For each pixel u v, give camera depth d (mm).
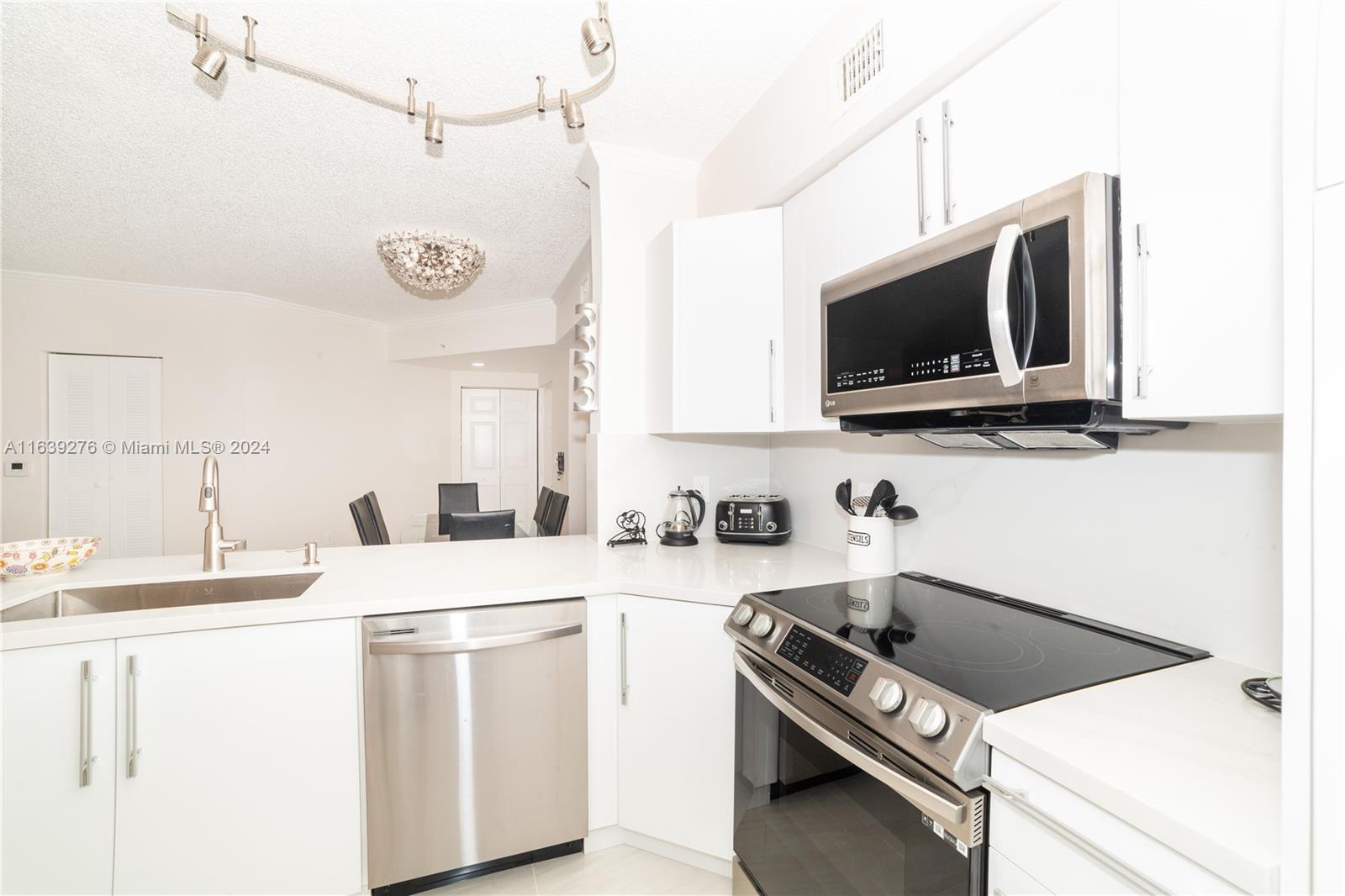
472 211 3074
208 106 2053
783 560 1965
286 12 1578
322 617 1435
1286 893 516
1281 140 678
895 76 1339
